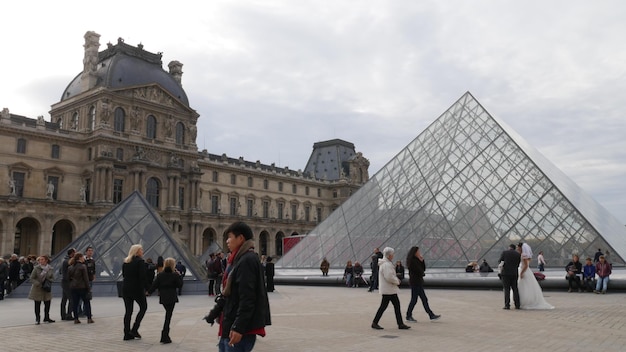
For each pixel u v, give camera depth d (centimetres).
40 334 1814
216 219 14262
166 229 3972
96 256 3606
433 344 1499
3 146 10356
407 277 3959
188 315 2364
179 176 12462
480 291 3531
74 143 11350
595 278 3325
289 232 16938
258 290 864
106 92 11269
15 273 3531
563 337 1576
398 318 1808
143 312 1709
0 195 10100
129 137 11662
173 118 12650
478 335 1644
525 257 2420
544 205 4231
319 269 5103
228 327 876
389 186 5497
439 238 4419
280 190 16950
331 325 1934
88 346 1568
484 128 5347
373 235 4919
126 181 11462
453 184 4859
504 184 4597
